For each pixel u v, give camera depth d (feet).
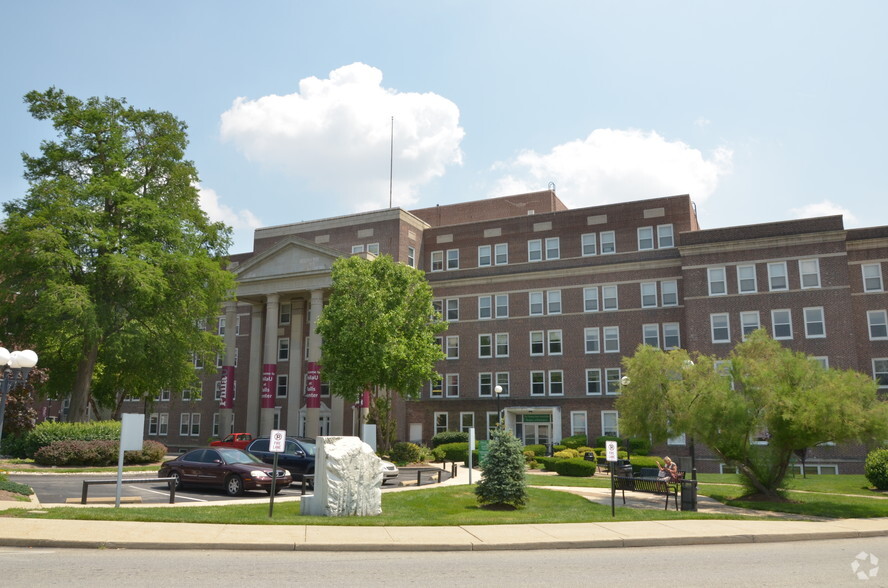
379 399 151.02
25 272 124.88
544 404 175.73
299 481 90.94
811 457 139.33
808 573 36.96
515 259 190.70
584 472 110.11
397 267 151.02
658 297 170.19
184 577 33.63
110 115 136.26
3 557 38.34
